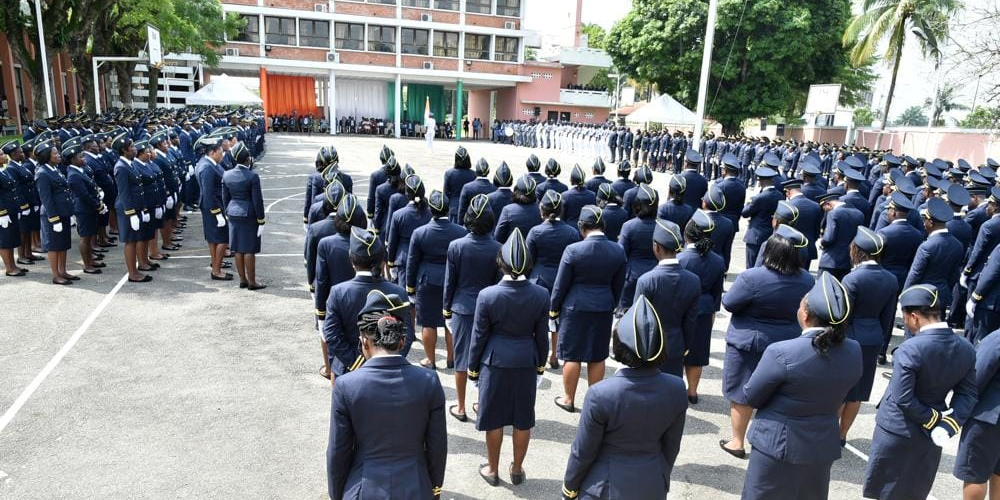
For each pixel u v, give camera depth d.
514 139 39.09
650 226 6.21
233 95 24.64
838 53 32.62
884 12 28.72
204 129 17.44
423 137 43.41
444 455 2.83
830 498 4.40
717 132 40.56
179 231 11.79
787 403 3.27
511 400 4.19
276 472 4.43
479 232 4.95
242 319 7.33
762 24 30.23
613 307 5.19
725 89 32.91
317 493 4.21
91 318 7.13
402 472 2.67
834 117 36.75
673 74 34.03
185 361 6.14
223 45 36.19
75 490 4.12
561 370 6.44
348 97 43.34
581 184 8.30
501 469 4.61
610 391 2.77
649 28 32.62
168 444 4.70
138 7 23.17
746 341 4.50
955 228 7.25
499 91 47.06
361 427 2.65
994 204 7.63
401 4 39.72
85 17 20.28
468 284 5.00
